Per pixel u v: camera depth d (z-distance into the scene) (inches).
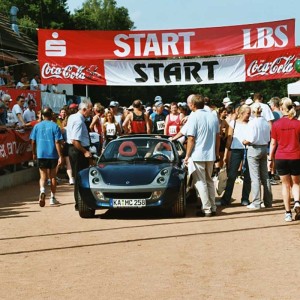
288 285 243.6
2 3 2246.6
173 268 273.3
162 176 411.2
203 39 645.3
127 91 2625.5
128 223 398.0
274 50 635.5
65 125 653.9
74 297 230.8
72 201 518.0
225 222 393.4
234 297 227.5
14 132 659.4
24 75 1034.1
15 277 263.4
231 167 471.2
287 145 386.6
